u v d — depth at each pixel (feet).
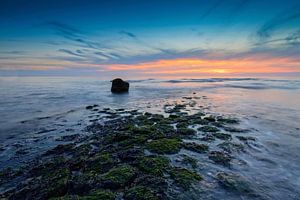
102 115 76.48
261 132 49.26
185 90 174.91
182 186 23.53
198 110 79.66
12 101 117.29
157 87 212.64
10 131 59.16
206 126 51.16
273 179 26.96
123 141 40.04
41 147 45.62
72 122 67.72
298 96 122.01
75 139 49.90
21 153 42.50
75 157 36.14
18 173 32.86
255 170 29.35
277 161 32.68
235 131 49.29
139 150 33.65
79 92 167.12
